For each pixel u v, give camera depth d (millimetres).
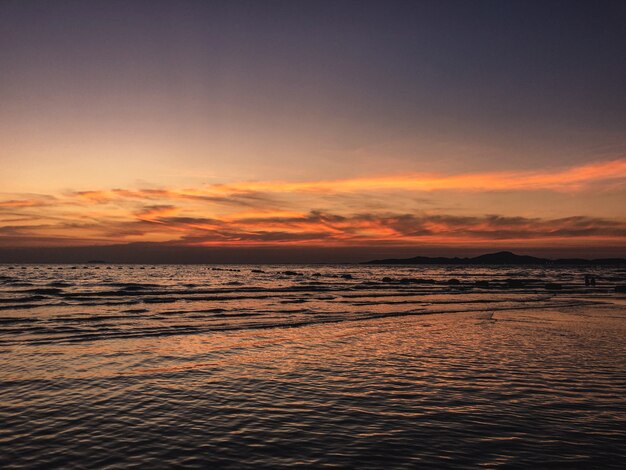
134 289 46969
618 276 108500
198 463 6801
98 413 9062
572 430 8219
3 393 10297
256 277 88562
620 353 15352
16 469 6508
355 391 10719
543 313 28484
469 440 7750
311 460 6934
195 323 22328
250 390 10789
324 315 26234
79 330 19750
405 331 20422
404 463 6824
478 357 14664
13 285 51688
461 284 67625
